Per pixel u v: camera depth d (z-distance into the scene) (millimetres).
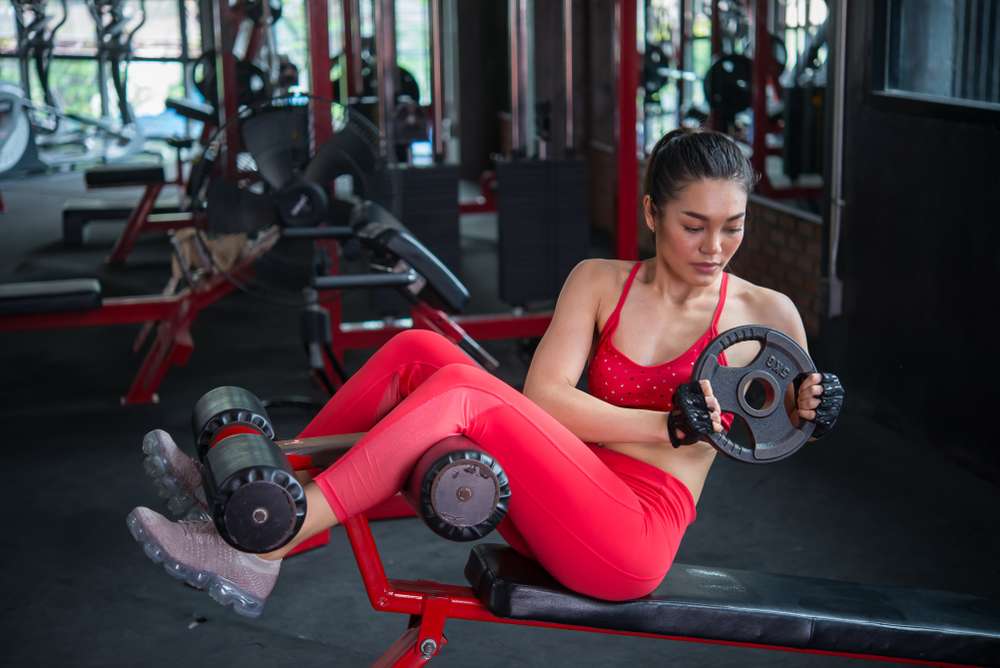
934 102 3439
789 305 1870
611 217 7086
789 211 5055
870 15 3787
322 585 2729
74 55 9461
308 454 1802
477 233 7266
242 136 3438
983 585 2705
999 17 3434
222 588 1716
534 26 5324
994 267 3217
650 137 7023
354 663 2377
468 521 1602
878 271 3842
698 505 3211
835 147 3975
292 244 3568
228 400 1783
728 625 1788
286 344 4934
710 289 1856
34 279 6082
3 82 8641
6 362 4734
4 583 2738
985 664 1844
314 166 3516
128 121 8914
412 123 5051
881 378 3871
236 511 1531
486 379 1668
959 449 3467
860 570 2795
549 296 4727
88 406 4141
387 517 2949
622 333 1854
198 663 2369
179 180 7027
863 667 2346
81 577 2777
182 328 4133
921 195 3561
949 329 3457
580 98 7242
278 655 2404
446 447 1600
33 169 8758
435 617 1758
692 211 1704
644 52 6684
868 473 3438
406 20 8805
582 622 1758
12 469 3502
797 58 5969
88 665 2359
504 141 8445
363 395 1907
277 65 6648
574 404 1752
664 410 1814
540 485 1659
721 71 5809
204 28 8078
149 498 3277
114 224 7660
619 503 1713
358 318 5383
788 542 2961
